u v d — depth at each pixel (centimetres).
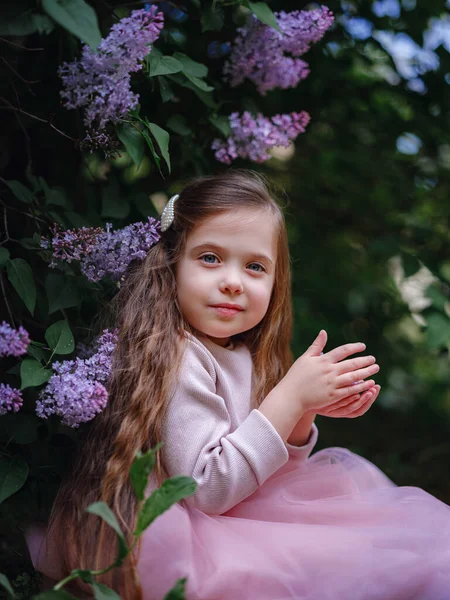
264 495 142
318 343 145
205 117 179
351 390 139
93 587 104
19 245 159
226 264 144
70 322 160
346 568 121
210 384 140
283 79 179
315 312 279
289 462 154
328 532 127
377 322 290
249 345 165
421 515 135
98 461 133
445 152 262
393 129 248
